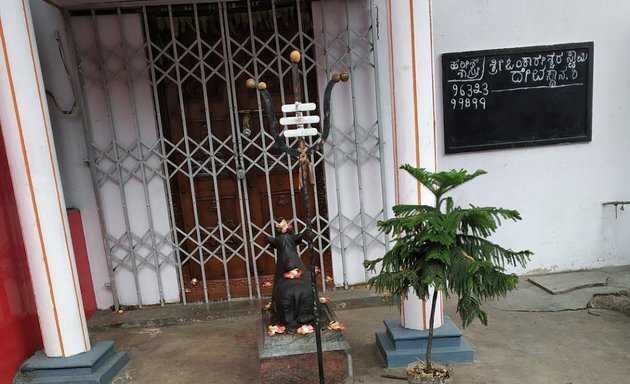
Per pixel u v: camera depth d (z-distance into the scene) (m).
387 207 4.21
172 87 4.14
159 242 4.12
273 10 3.83
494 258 2.16
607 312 3.61
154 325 3.87
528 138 4.19
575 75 4.12
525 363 2.92
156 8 3.82
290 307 2.71
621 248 4.46
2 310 2.88
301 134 2.21
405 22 2.73
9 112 2.64
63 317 2.89
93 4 3.71
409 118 2.80
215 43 4.02
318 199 4.34
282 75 3.89
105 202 4.04
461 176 2.10
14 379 2.89
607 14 4.09
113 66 3.88
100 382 2.87
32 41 2.72
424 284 2.07
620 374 2.75
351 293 4.11
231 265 4.45
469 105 4.11
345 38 3.97
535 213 4.35
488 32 4.04
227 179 4.31
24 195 2.72
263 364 2.63
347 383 2.72
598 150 4.28
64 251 2.87
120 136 3.97
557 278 4.27
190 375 3.04
